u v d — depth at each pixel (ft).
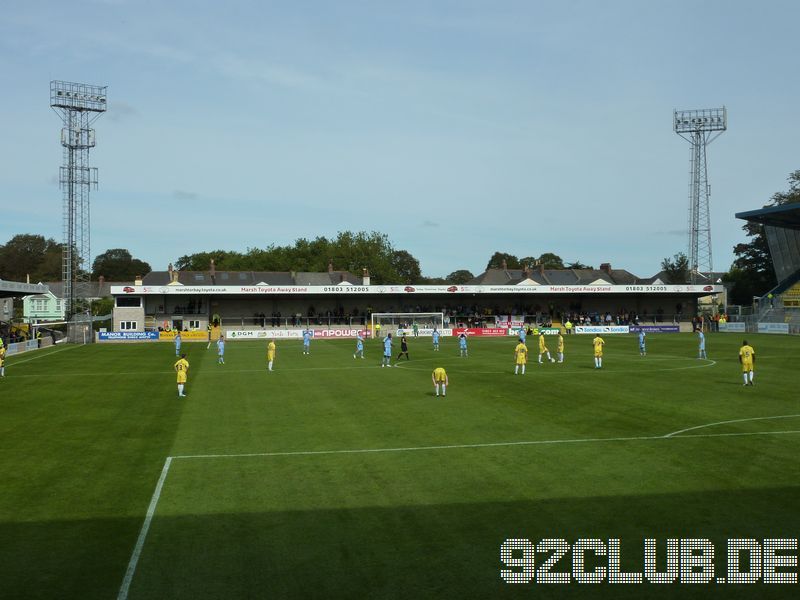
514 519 43.70
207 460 59.36
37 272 476.95
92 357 171.94
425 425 74.33
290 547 39.19
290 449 63.26
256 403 91.56
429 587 34.09
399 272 561.84
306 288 271.90
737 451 61.41
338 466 57.06
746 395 95.76
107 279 510.17
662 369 132.67
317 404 90.12
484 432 70.38
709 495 48.34
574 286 291.58
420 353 179.93
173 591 33.76
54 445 65.41
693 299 326.03
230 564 36.88
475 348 200.13
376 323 280.31
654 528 42.11
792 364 139.64
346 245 456.45
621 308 325.01
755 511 44.98
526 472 54.65
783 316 271.69
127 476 54.29
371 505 46.62
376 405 88.79
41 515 44.83
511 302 316.81
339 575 35.45
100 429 73.41
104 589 34.01
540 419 77.66
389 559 37.47
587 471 54.80
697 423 74.69
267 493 49.57
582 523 42.96
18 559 37.65
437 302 310.24
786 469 55.16
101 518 44.24
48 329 265.75
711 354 168.86
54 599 32.96
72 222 262.26
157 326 277.23
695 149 322.75
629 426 73.20
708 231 323.57
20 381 118.32
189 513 45.16
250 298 290.35
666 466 56.24
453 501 47.37
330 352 186.39
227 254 477.36
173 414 82.94
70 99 257.75
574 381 113.39
